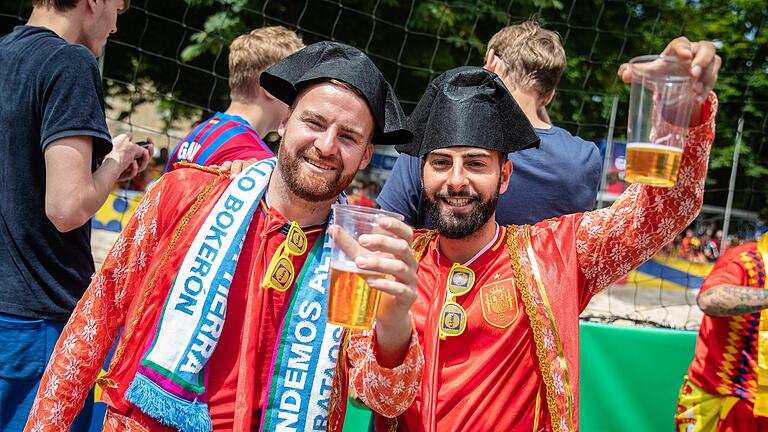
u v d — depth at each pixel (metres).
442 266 2.18
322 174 1.89
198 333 1.84
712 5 10.09
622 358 3.60
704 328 3.25
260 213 1.99
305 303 1.92
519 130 2.14
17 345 2.54
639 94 1.77
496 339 2.06
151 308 1.90
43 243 2.56
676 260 10.35
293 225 1.95
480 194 2.08
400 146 2.23
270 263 1.92
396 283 1.67
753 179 11.02
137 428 1.85
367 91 1.91
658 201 2.01
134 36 8.03
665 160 1.75
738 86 10.12
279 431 1.84
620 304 8.62
